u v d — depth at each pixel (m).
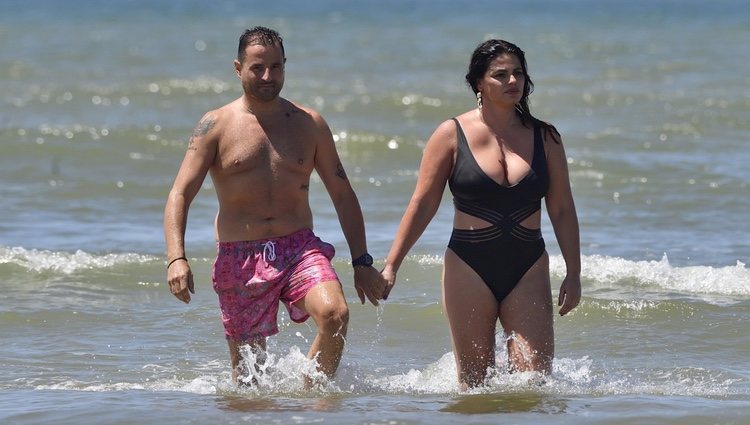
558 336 18.80
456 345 15.09
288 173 15.07
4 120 43.88
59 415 13.84
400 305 20.56
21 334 19.00
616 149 37.22
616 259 22.95
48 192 31.52
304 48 72.62
